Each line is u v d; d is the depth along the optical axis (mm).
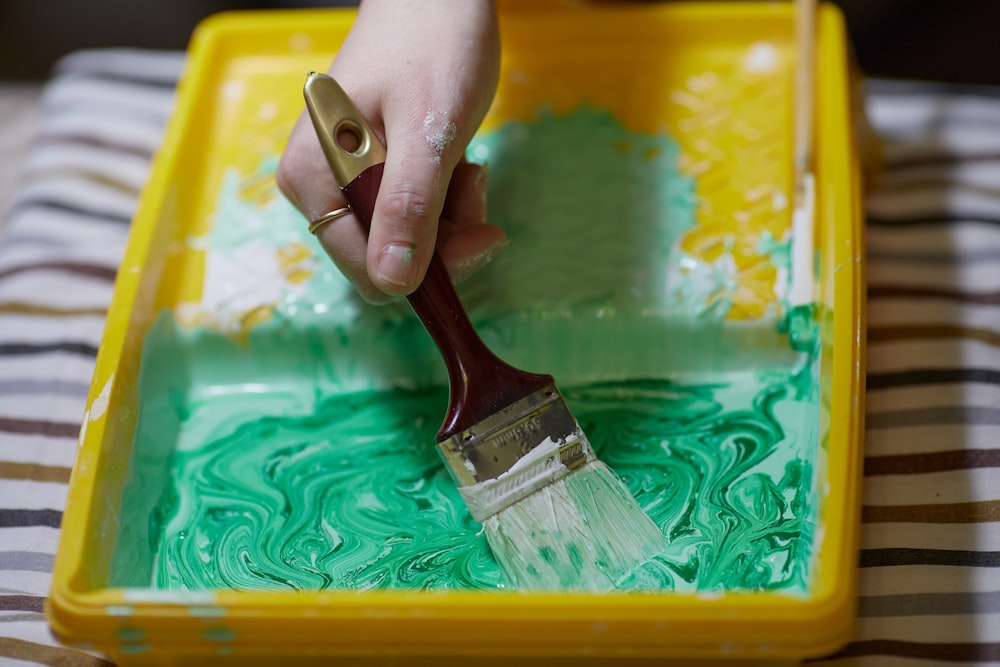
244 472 734
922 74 1346
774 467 702
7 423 834
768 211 797
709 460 709
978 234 914
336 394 776
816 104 866
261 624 553
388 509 706
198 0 1515
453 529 690
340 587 661
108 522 647
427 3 704
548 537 633
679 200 810
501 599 547
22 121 1249
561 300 762
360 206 643
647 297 758
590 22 909
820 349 708
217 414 771
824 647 544
